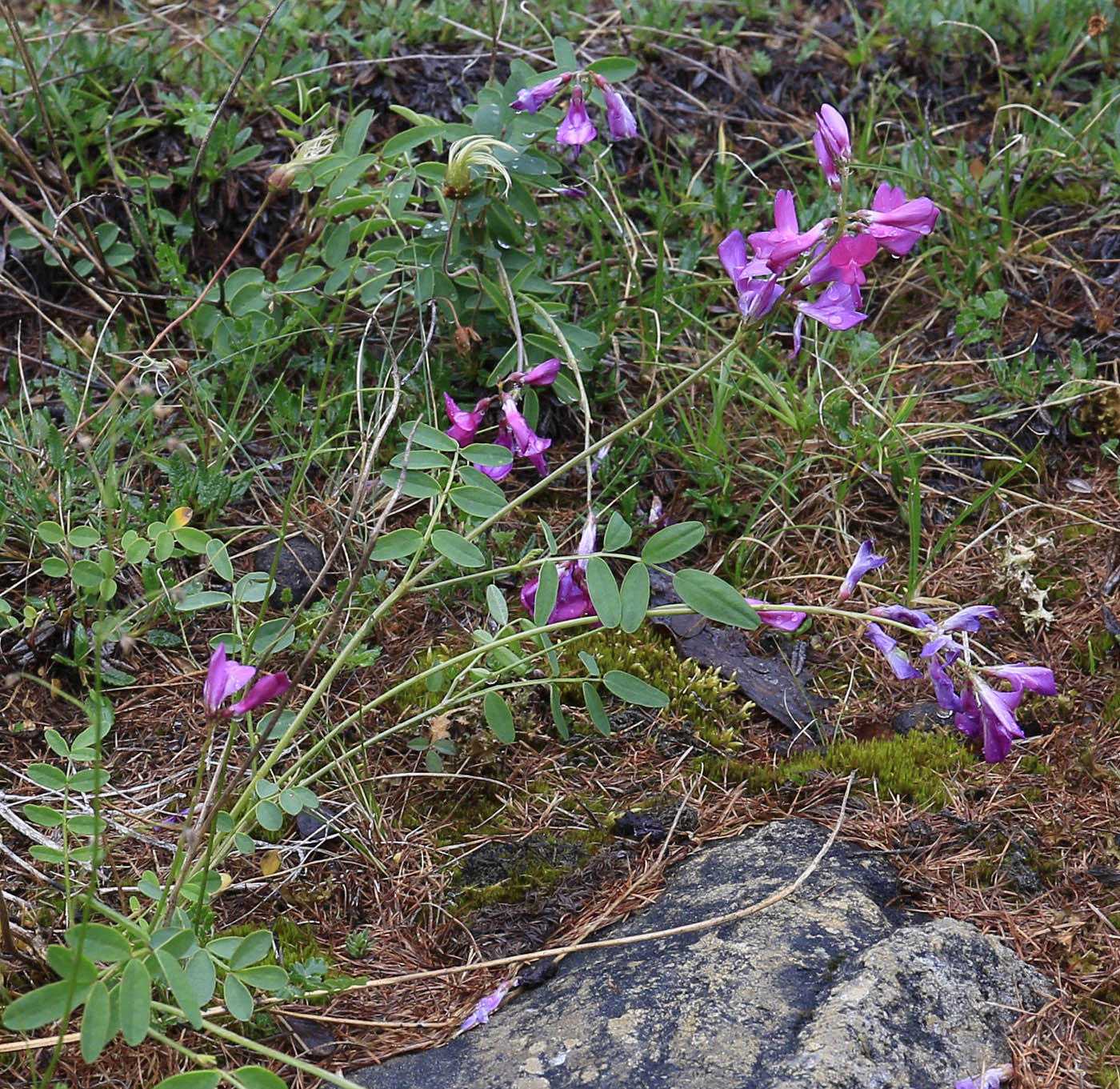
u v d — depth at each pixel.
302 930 0.85
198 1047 0.82
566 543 0.97
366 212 1.06
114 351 1.02
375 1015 0.83
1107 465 1.01
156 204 1.08
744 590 0.97
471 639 0.94
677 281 1.07
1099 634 0.95
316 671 0.93
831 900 0.85
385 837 0.88
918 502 0.96
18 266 1.06
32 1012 0.76
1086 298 1.06
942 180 1.09
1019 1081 0.81
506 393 0.92
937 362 1.05
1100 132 1.12
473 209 0.98
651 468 1.01
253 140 1.10
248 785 0.84
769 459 1.02
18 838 0.87
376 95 1.13
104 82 1.11
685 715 0.93
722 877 0.86
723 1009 0.82
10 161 1.06
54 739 0.84
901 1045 0.81
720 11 1.30
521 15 1.21
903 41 1.25
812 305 0.84
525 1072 0.81
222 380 1.03
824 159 0.83
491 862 0.88
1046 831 0.88
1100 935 0.85
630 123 0.97
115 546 0.95
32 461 0.96
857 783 0.90
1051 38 1.22
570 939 0.85
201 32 1.22
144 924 0.82
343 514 0.98
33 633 0.92
